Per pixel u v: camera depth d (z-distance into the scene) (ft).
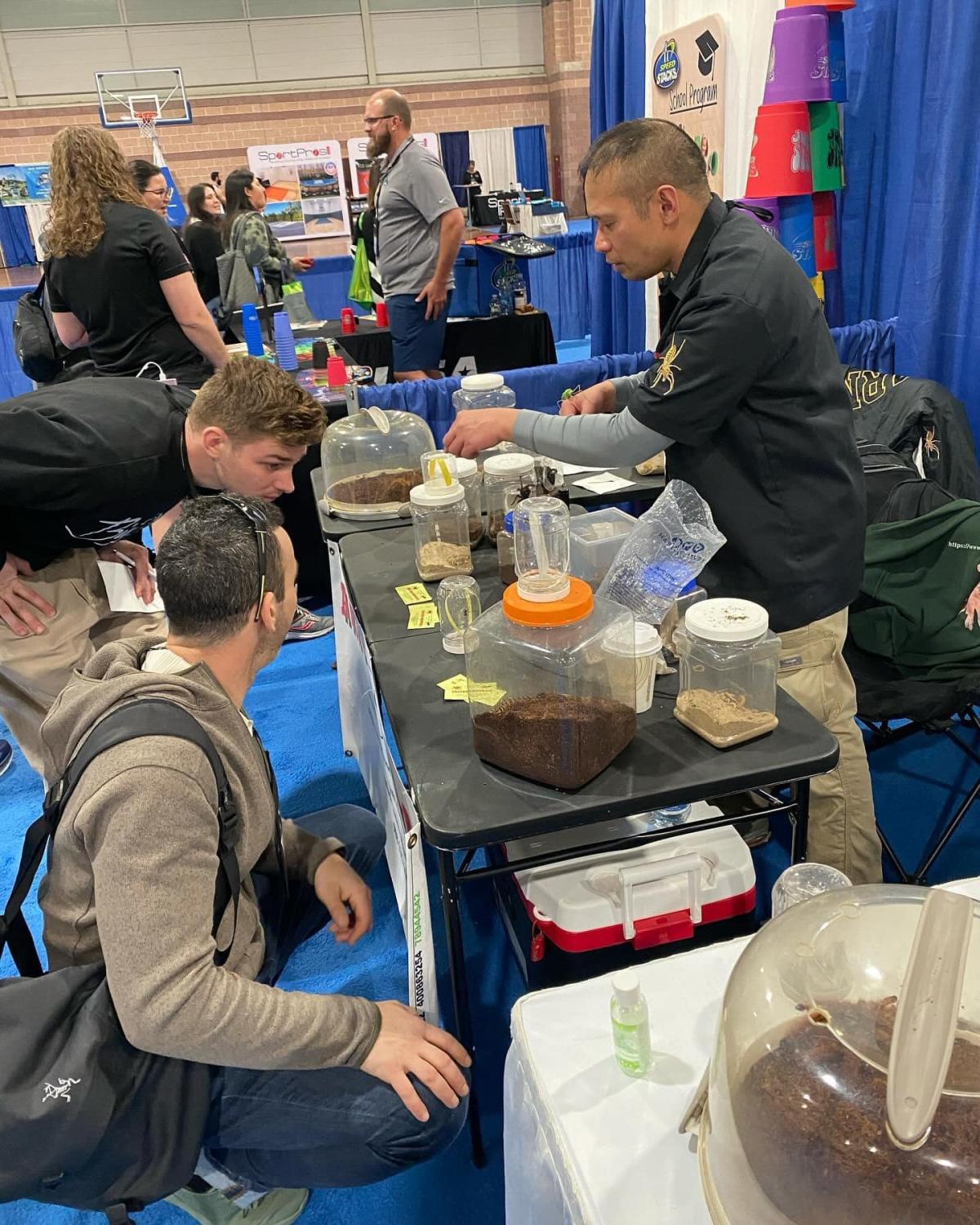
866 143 9.80
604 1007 3.15
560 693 3.79
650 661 4.34
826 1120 2.03
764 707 4.23
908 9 8.82
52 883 3.86
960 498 7.80
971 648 6.35
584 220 33.32
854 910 2.56
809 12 8.36
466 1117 4.76
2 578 5.90
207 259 17.26
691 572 4.64
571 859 4.30
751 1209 2.15
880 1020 2.21
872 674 6.53
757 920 5.54
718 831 4.78
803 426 5.00
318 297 24.39
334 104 33.27
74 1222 4.82
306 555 11.76
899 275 9.73
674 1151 2.64
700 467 5.24
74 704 3.75
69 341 10.30
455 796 3.88
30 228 29.76
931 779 7.68
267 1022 3.51
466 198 24.85
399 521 7.18
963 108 8.18
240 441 5.40
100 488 5.45
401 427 7.84
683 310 4.98
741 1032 2.34
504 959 6.24
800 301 4.92
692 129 11.82
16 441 5.21
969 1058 2.06
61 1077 3.36
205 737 3.62
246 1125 3.92
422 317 14.79
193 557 3.82
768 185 8.93
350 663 7.43
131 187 9.66
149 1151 3.60
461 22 33.27
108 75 31.09
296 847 5.16
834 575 5.23
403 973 6.21
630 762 4.04
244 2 31.37
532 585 3.85
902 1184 1.90
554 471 7.00
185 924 3.41
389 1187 4.88
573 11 32.32
